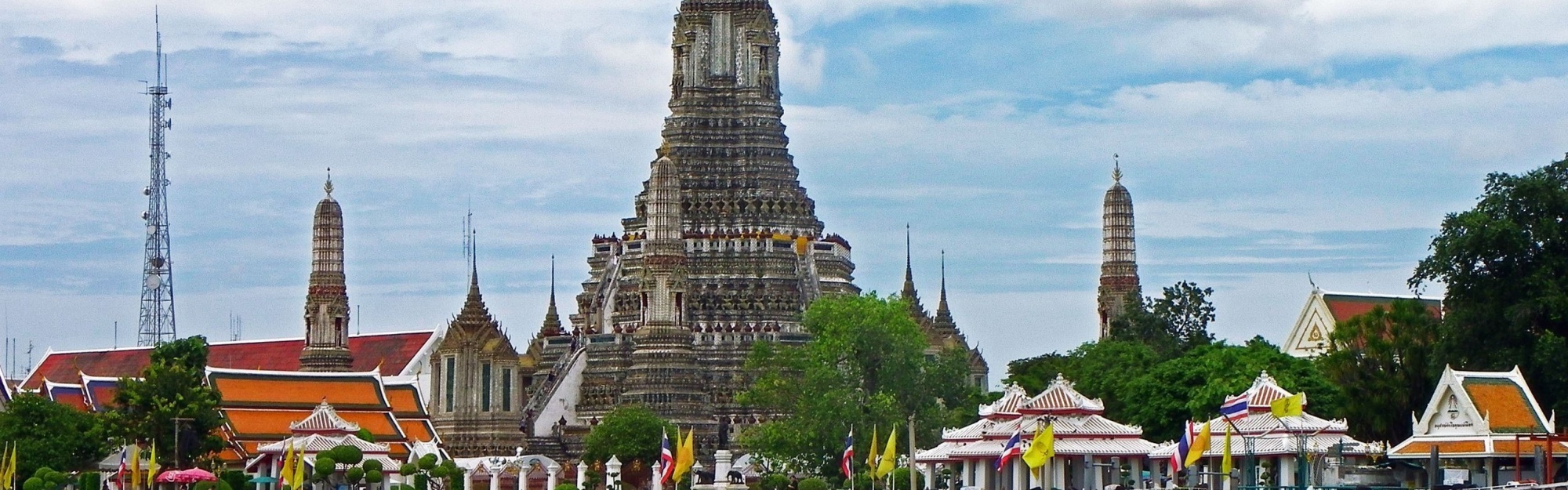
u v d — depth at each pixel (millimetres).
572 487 186500
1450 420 143500
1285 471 147500
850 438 164125
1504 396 143500
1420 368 162625
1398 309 167000
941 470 177750
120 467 181250
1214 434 151125
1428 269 160375
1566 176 161125
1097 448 154500
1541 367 152500
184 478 178500
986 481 160500
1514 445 139875
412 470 188125
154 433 192500
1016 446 149000
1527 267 157750
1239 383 168250
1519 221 159000
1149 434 175750
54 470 187000
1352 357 168000
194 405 193750
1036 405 157500
